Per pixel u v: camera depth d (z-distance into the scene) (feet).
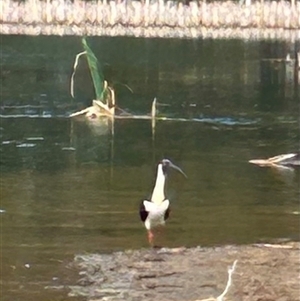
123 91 87.30
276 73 102.78
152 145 60.54
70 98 81.76
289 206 44.34
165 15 159.12
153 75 100.22
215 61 114.21
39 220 41.42
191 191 47.32
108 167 53.47
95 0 167.53
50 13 156.97
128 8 159.22
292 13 159.84
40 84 90.94
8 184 48.60
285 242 38.24
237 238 38.75
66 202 44.75
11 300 31.60
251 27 160.25
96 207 43.75
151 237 38.78
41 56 115.34
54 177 50.62
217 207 43.93
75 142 61.16
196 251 36.91
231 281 33.14
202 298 31.65
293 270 34.53
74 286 32.91
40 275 34.19
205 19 159.94
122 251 36.96
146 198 45.16
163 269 34.60
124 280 33.47
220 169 52.95
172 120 70.85
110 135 64.03
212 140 62.69
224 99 83.15
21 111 74.38
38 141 61.46
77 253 36.60
